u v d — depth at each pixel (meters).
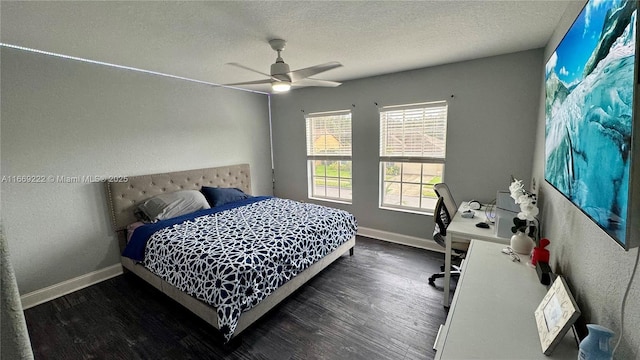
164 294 2.66
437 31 2.24
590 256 1.09
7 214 2.45
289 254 2.37
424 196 3.72
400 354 1.92
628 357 0.77
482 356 0.96
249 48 2.52
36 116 2.54
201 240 2.42
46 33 2.09
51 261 2.69
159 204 3.13
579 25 1.06
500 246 1.83
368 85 3.81
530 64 2.78
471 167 3.25
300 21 2.00
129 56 2.69
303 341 2.05
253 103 4.62
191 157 3.80
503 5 1.83
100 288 2.83
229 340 1.91
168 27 2.04
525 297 1.28
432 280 2.79
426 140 3.53
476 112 3.12
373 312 2.36
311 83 2.68
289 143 4.81
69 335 2.15
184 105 3.67
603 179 0.83
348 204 4.33
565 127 1.26
